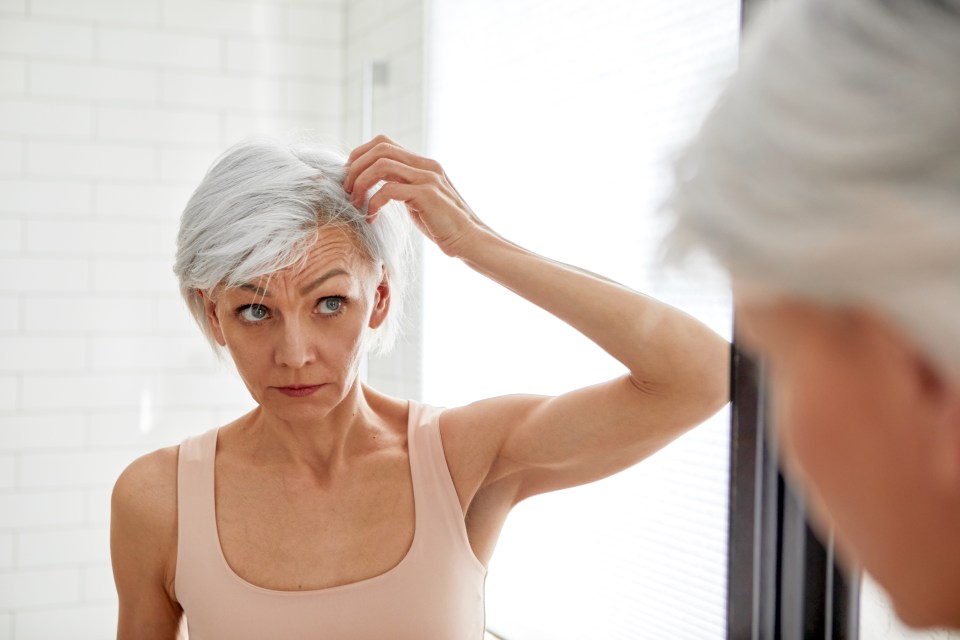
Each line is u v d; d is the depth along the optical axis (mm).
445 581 1122
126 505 1156
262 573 1111
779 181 316
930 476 322
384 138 1130
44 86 3035
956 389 302
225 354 1190
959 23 295
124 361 3135
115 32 3113
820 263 306
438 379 2855
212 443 1192
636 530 2088
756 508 909
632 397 1098
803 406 348
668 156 363
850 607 878
